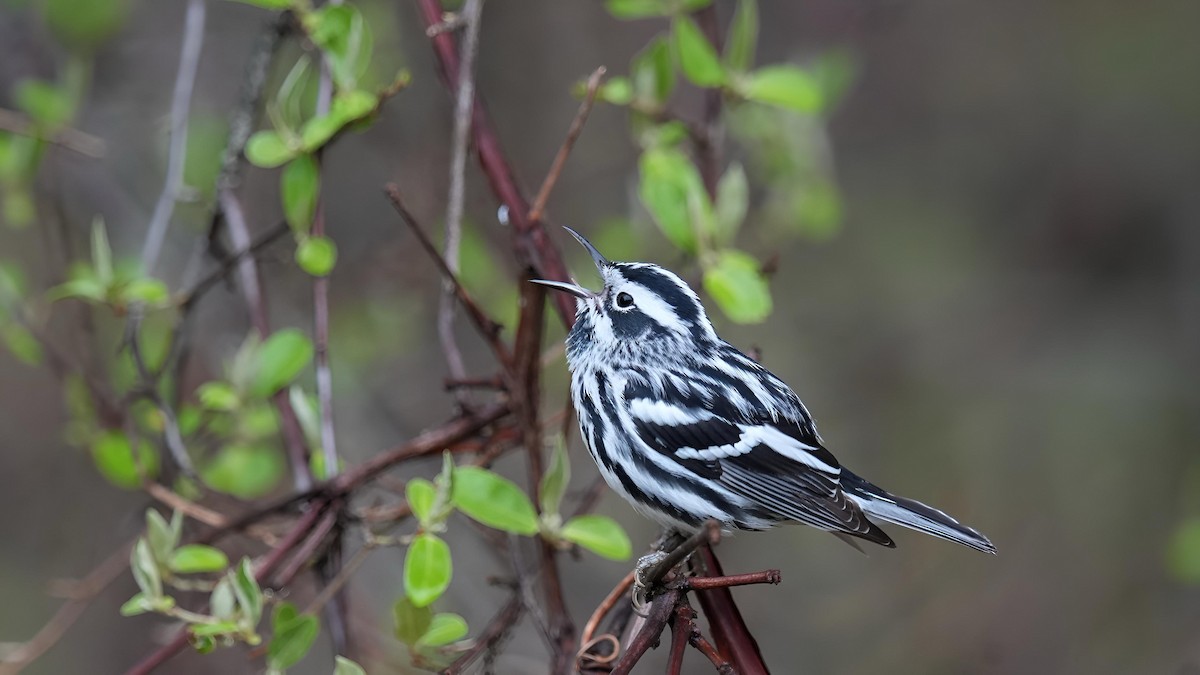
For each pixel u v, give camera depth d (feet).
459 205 26.63
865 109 62.13
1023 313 62.34
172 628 32.83
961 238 62.44
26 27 38.60
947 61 62.85
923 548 51.85
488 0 46.09
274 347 27.22
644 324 27.20
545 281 25.05
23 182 33.01
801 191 35.83
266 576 24.76
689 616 19.34
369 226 41.32
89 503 42.91
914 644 49.62
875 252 60.44
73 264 33.19
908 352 58.70
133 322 28.22
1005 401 59.62
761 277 26.84
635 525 44.73
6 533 42.52
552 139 46.14
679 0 28.86
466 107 26.09
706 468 26.43
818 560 50.93
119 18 35.35
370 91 37.19
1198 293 64.23
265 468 31.04
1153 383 61.46
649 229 35.29
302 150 25.59
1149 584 53.57
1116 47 64.23
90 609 40.73
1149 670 51.13
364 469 25.67
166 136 37.76
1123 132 65.21
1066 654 50.93
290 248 35.94
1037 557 54.13
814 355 57.00
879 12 56.54
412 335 40.96
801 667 48.93
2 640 41.01
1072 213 65.05
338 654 25.41
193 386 36.70
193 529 30.55
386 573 36.70
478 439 26.91
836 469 27.09
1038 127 64.44
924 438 56.95
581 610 43.47
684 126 29.78
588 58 46.65
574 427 38.68
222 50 41.93
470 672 25.99
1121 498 57.36
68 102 32.76
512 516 22.00
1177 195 64.90
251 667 36.65
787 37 53.72
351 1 37.29
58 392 43.29
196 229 37.78
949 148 63.26
